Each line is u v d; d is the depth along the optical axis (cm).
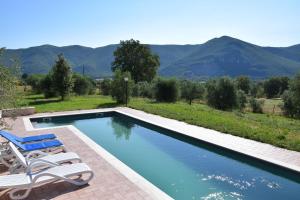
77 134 937
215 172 706
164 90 2252
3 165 630
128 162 794
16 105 732
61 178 493
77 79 2722
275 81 5491
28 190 463
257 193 586
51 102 2030
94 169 608
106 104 1859
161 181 655
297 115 2167
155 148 934
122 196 484
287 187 614
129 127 1286
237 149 769
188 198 567
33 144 687
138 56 4281
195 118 1212
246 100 2727
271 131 938
